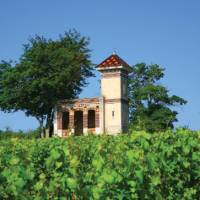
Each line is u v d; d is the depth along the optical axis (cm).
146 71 10650
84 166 1147
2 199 743
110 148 1492
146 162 1029
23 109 8875
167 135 1403
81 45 9538
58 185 789
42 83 8400
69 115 8581
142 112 10038
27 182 772
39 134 8806
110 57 8612
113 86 8425
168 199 1132
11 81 8612
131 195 866
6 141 2325
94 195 788
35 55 8669
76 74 8988
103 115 8381
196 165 1198
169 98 10056
